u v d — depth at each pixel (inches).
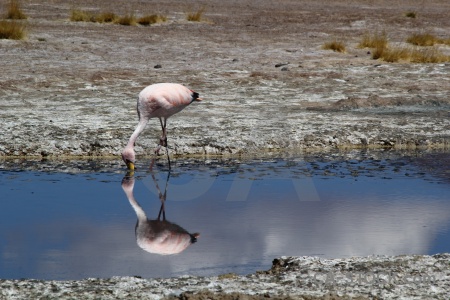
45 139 758.5
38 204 568.7
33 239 483.8
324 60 1409.9
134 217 540.1
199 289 380.8
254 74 1198.3
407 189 625.3
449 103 1016.2
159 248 468.8
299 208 567.2
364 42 1612.9
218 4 2509.8
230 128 821.9
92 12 2030.0
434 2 2952.8
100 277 413.7
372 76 1238.3
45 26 1708.9
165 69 1258.6
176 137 775.7
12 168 687.1
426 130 844.0
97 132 790.5
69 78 1136.2
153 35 1674.5
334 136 807.1
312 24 2031.3
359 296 369.7
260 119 877.8
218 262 441.1
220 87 1106.1
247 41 1647.4
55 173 670.5
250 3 2620.6
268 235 498.0
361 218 541.0
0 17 1780.3
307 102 1005.2
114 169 691.4
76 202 576.4
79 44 1483.8
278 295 367.9
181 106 717.9
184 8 2301.9
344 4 2753.4
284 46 1589.6
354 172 685.3
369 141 804.0
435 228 515.2
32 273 419.5
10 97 995.3
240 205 575.5
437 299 369.1
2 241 477.7
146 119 703.1
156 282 393.7
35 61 1283.2
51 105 945.5
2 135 768.3
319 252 460.8
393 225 520.4
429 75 1256.8
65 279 410.6
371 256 434.9
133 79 1152.8
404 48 1523.1
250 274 413.4
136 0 2486.5
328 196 600.4
